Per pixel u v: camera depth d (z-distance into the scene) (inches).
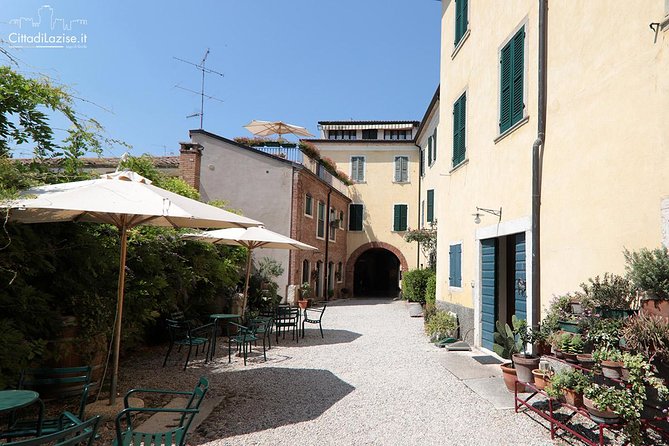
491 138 329.4
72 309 216.7
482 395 223.1
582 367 174.4
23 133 205.6
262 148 807.1
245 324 407.5
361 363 309.3
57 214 194.2
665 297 151.2
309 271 802.8
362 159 1068.5
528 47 276.4
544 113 253.4
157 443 131.3
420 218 1007.6
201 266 399.5
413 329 486.3
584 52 217.8
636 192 179.6
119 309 207.0
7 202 159.0
